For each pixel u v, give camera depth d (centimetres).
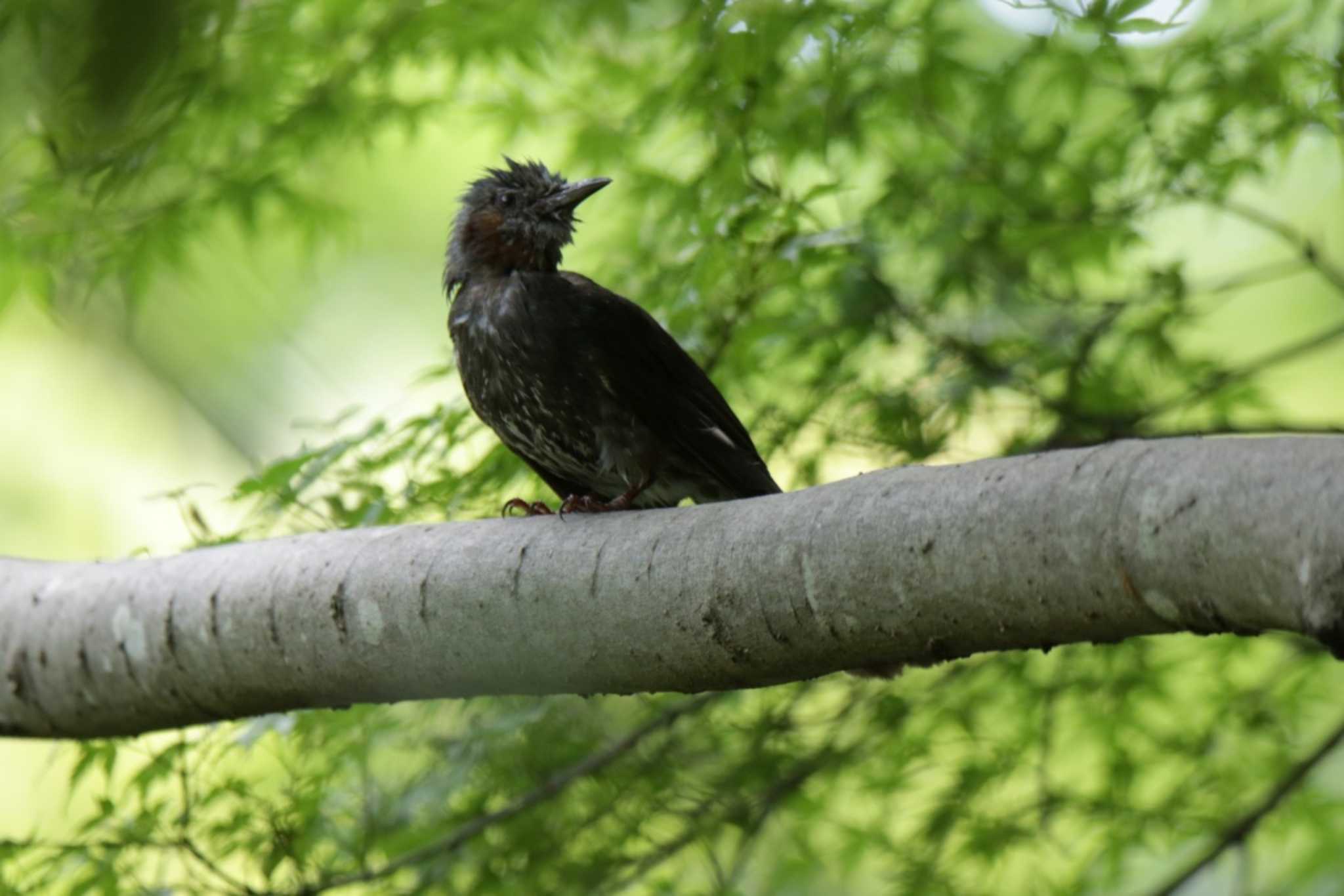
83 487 1820
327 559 709
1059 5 947
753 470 942
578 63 1116
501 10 1045
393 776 1017
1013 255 1058
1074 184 1053
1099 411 1066
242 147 1078
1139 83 1034
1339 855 1193
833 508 556
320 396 1734
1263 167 1032
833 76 969
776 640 573
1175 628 471
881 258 1017
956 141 1062
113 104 323
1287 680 1136
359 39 1057
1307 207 1584
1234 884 1183
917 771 1120
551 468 979
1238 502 441
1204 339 1677
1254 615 444
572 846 1047
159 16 315
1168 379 1088
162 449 1820
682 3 987
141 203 1055
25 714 796
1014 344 1052
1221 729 1134
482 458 985
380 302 1733
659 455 938
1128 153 1055
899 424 1028
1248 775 1144
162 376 1694
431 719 1025
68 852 875
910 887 1105
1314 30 998
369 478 891
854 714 1086
